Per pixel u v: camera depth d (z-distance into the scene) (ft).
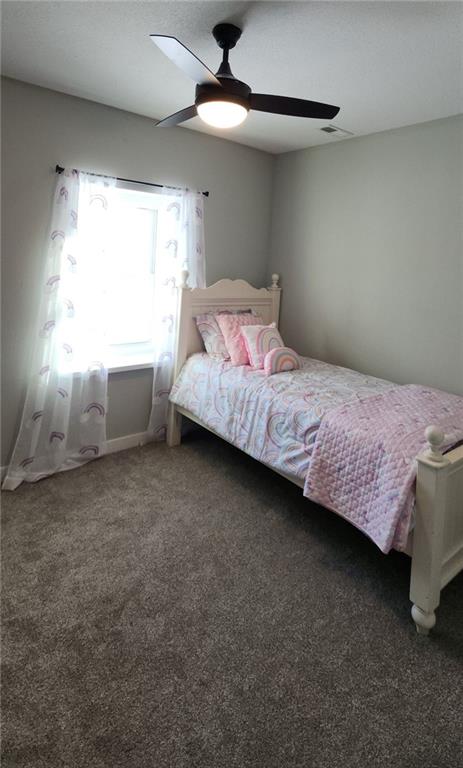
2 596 6.16
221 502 8.95
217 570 6.93
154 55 6.96
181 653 5.38
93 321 9.82
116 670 5.11
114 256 10.77
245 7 5.48
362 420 7.05
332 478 6.91
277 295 13.06
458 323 9.31
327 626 5.90
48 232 9.00
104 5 5.61
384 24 5.74
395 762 4.25
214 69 7.23
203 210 11.32
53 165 8.84
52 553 7.13
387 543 5.79
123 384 11.00
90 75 7.81
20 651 5.29
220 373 9.87
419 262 9.80
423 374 10.04
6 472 9.32
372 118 9.25
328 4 5.34
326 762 4.22
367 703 4.83
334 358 11.96
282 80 7.50
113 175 9.72
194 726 4.51
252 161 12.39
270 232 13.35
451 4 5.26
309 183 12.01
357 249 11.03
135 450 11.21
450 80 7.31
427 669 5.27
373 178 10.46
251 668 5.22
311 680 5.08
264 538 7.81
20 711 4.58
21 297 8.93
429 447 6.01
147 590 6.42
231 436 9.20
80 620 5.81
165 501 8.89
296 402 8.01
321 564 7.17
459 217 9.04
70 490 9.15
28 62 7.37
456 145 8.92
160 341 11.12
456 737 4.49
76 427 10.10
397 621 6.03
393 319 10.46
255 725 4.55
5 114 8.13
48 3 5.60
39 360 9.15
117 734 4.40
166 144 10.46
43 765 4.09
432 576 5.58
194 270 11.27
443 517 5.62
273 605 6.24
